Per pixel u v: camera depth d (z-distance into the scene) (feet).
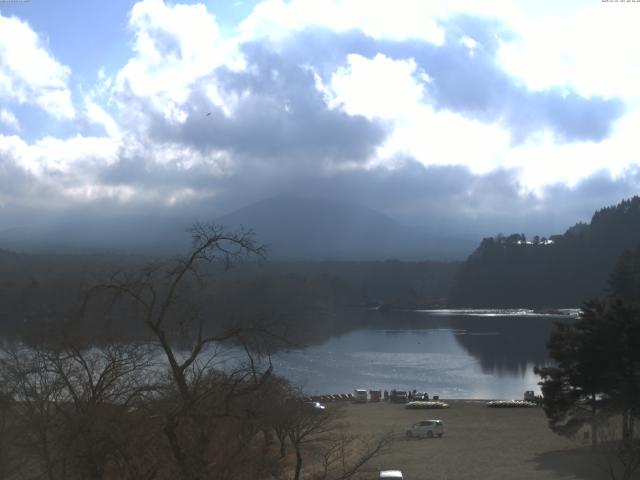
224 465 51.90
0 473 59.52
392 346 440.45
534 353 408.26
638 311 128.57
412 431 176.24
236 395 53.11
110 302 57.31
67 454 51.55
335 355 384.68
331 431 155.53
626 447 111.75
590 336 128.77
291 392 114.52
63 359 59.82
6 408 61.21
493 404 241.55
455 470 132.16
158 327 52.80
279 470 83.66
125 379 57.57
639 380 125.49
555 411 139.85
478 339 484.33
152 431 51.31
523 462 139.03
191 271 54.49
